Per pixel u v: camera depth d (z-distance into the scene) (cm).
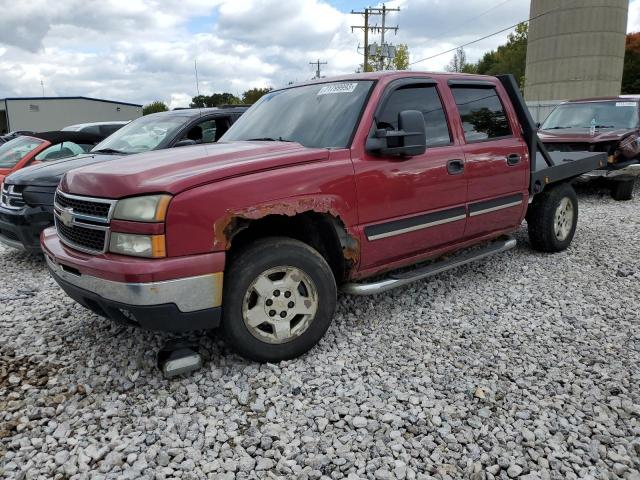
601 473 249
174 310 304
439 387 322
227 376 336
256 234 366
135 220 299
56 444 274
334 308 366
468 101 479
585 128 1073
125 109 4719
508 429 281
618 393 313
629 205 925
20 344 389
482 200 475
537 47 4475
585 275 527
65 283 344
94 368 352
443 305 454
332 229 373
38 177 577
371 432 280
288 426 286
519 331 401
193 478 248
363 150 380
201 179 309
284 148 371
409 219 410
